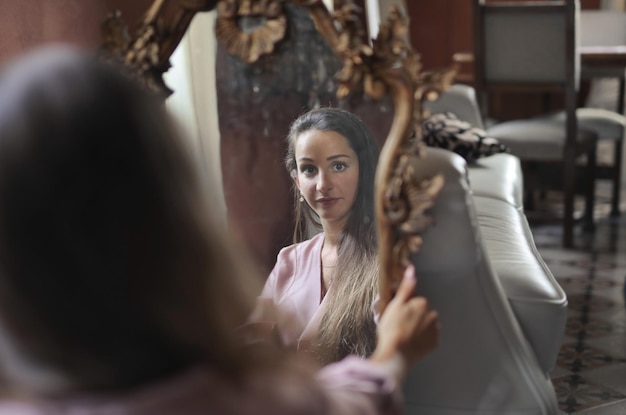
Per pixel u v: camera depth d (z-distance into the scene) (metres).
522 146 3.93
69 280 0.65
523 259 1.74
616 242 4.08
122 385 0.68
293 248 1.37
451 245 1.33
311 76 1.34
